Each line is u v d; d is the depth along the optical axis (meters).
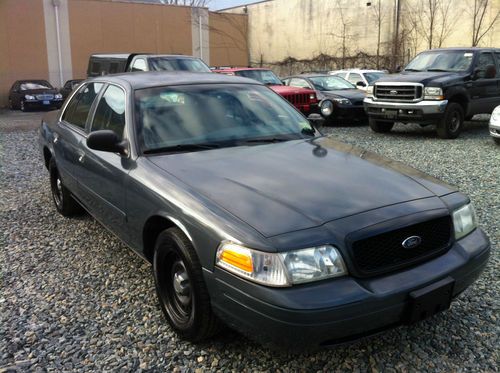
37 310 3.44
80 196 4.61
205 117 3.91
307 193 2.86
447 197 3.04
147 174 3.28
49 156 5.77
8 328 3.21
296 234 2.47
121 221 3.66
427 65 11.86
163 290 3.17
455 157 8.59
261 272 2.41
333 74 16.42
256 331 2.46
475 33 21.11
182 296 2.97
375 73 16.58
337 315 2.36
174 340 3.06
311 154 3.57
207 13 32.41
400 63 24.25
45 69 27.77
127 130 3.68
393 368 2.78
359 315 2.40
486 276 3.80
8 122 16.98
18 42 26.78
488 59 11.59
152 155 3.49
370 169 3.32
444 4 22.31
